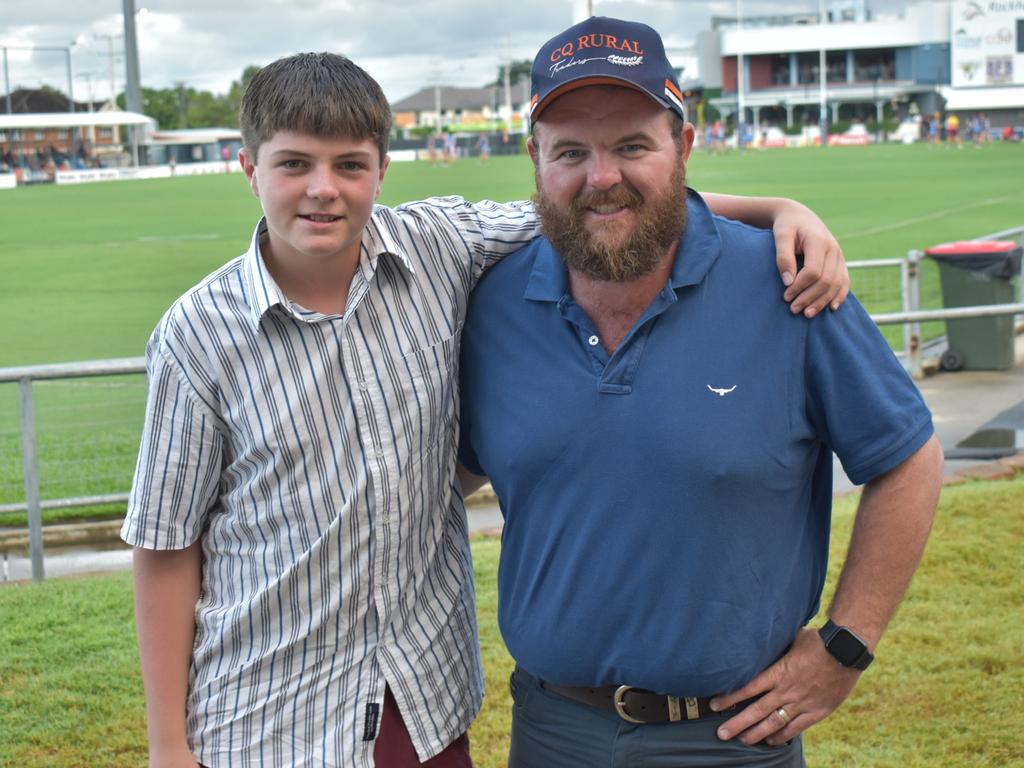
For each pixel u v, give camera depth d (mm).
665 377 2092
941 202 26859
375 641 2193
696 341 2104
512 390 2221
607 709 2229
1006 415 8281
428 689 2244
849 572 2205
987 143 71000
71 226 28125
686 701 2170
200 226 27219
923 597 4312
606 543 2131
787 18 98500
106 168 69500
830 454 2314
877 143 78625
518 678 2404
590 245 2055
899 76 90375
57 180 58156
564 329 2184
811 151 63781
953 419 8266
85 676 3914
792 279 2117
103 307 15305
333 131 1992
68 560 5973
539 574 2221
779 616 2186
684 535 2090
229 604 2209
